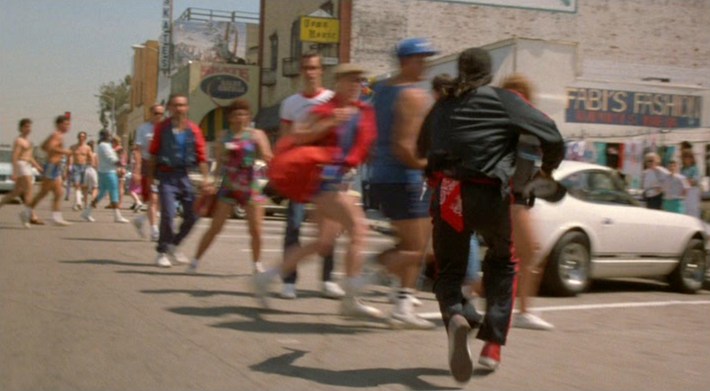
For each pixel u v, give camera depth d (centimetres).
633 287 1089
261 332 631
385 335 635
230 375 510
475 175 490
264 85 4547
